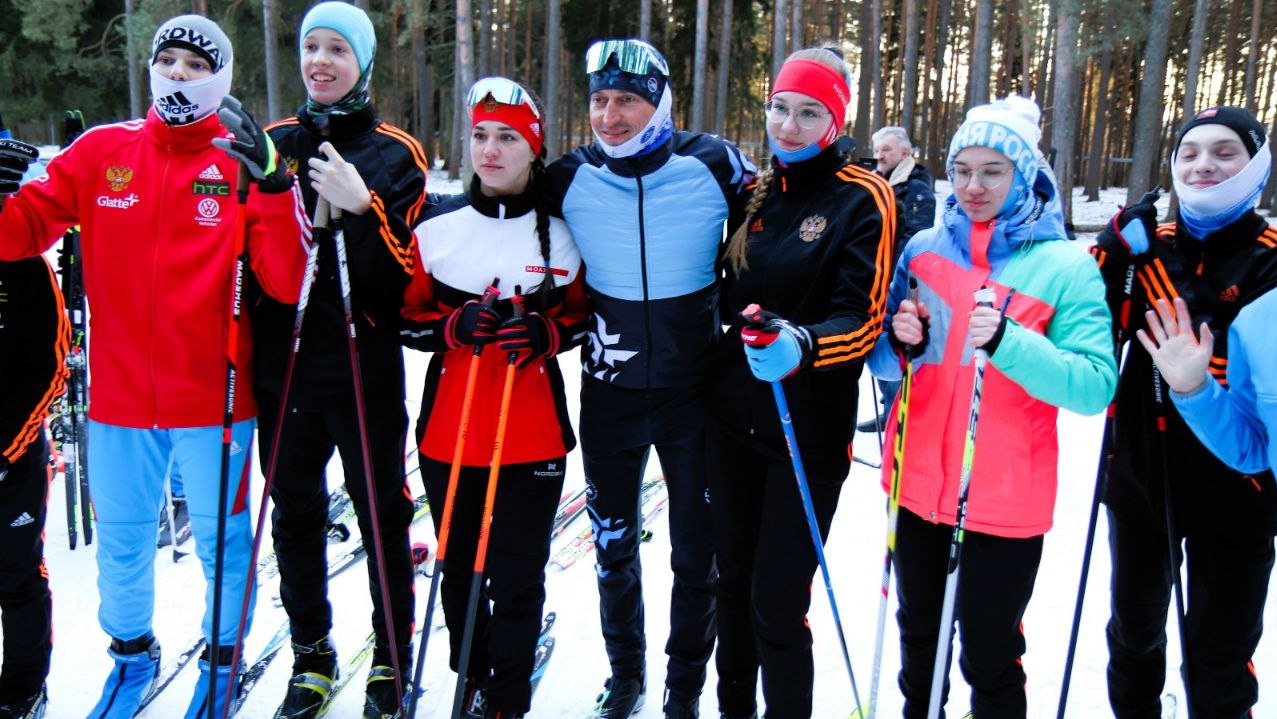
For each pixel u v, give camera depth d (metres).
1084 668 2.80
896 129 4.95
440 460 2.37
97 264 2.28
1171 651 2.87
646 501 4.13
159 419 2.30
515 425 2.33
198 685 2.46
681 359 2.36
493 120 2.21
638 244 2.29
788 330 1.89
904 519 2.15
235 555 2.43
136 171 2.26
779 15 16.05
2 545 2.30
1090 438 4.94
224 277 2.28
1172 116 26.94
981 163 1.95
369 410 2.39
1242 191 1.95
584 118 26.58
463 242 2.34
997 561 1.98
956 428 2.02
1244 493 1.98
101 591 2.41
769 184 2.23
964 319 2.02
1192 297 2.06
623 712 2.52
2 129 2.14
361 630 2.99
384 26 20.80
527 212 2.36
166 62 2.20
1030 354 1.82
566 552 3.60
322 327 2.33
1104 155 28.48
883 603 2.10
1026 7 16.61
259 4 19.11
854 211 2.07
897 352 2.15
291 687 2.50
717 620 2.39
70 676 2.67
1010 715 2.06
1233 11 21.03
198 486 2.36
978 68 14.22
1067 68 13.05
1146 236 2.09
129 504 2.37
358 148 2.32
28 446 2.30
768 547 2.19
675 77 22.42
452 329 2.24
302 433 2.38
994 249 2.02
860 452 4.88
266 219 2.10
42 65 20.97
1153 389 2.10
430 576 3.37
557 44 17.38
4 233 2.15
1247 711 2.10
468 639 2.15
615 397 2.38
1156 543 2.19
